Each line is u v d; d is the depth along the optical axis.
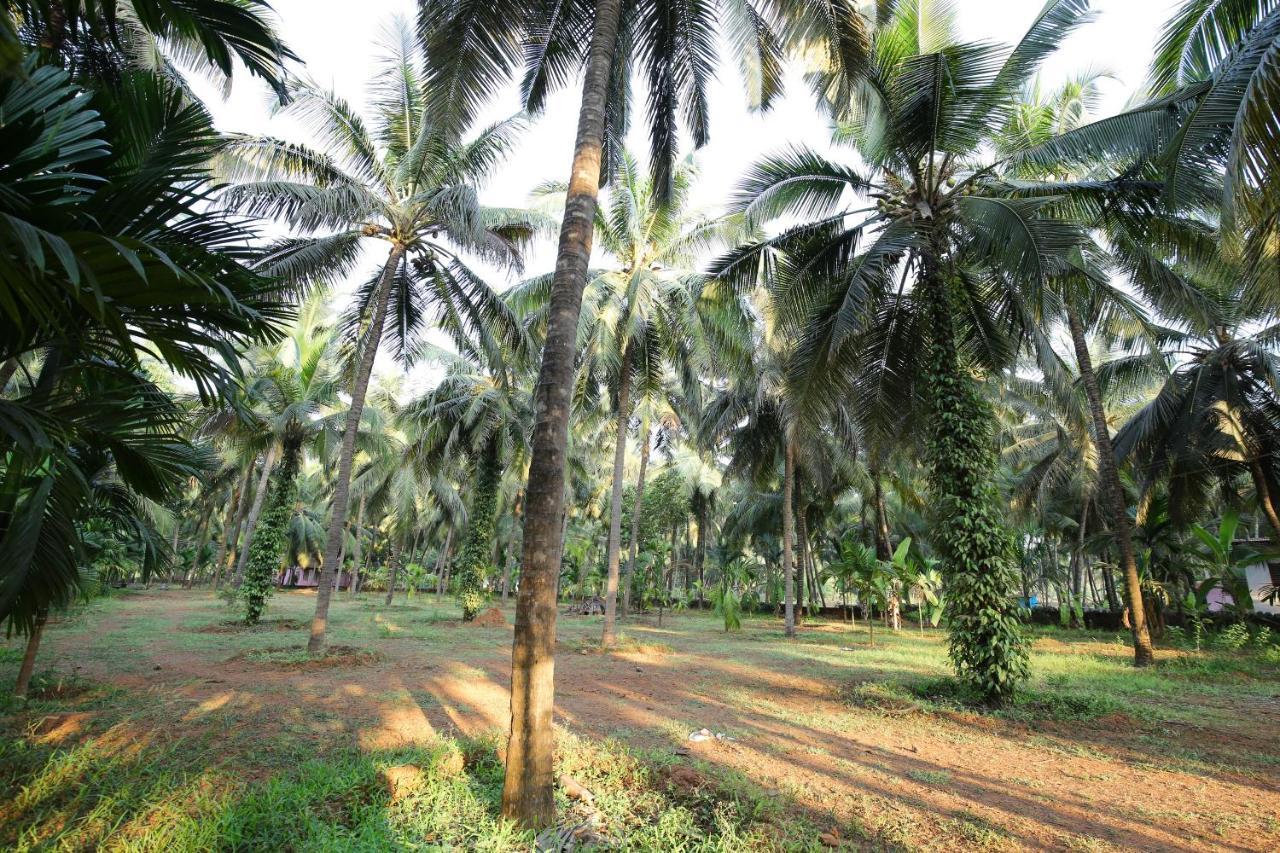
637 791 4.54
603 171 8.51
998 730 6.95
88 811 3.81
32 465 3.59
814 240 10.76
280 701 7.32
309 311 16.98
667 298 14.51
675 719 7.10
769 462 21.94
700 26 7.38
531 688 3.89
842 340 10.09
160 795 4.00
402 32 11.72
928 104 8.92
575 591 32.19
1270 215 4.89
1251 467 16.44
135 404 4.30
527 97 8.16
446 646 13.71
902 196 9.84
